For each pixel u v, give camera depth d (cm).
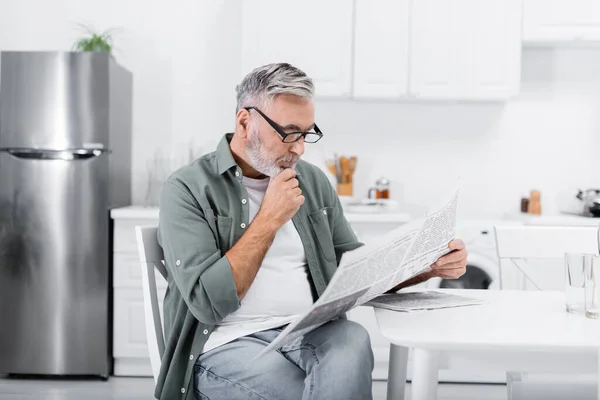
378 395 293
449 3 351
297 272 151
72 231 319
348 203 351
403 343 105
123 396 294
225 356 134
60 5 379
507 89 353
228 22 374
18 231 319
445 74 353
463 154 388
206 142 377
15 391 300
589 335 110
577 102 387
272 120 138
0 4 379
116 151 335
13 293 320
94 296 320
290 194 135
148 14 379
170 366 138
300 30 352
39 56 317
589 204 365
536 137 387
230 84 375
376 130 387
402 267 121
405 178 388
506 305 139
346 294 108
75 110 319
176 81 379
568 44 369
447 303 138
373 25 352
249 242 134
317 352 126
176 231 137
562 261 320
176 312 145
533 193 372
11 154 318
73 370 321
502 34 352
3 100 317
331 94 354
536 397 127
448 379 318
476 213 388
